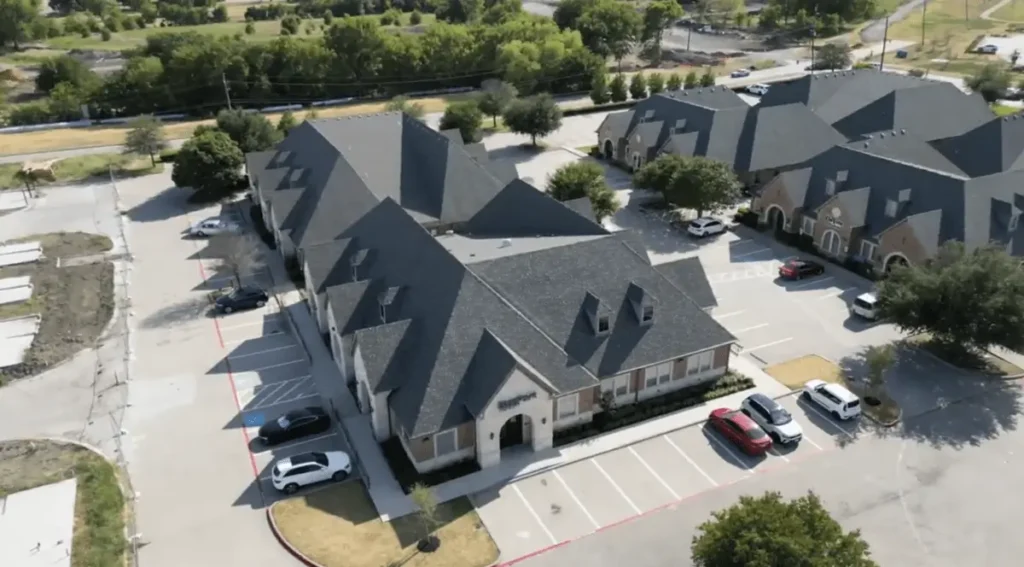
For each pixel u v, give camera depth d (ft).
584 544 131.13
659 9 549.95
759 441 150.51
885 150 254.88
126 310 211.20
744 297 215.10
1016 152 264.72
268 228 254.27
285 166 258.37
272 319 205.98
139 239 257.55
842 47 496.23
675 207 276.82
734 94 344.69
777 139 294.05
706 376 174.60
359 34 471.21
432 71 491.31
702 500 140.67
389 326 154.40
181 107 444.14
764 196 259.19
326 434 159.43
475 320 152.05
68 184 310.65
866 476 146.10
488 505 139.74
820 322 201.67
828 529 103.04
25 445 157.89
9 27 558.56
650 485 144.66
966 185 214.07
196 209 282.56
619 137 326.65
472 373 148.46
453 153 229.25
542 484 144.97
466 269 155.84
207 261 240.73
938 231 211.82
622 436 157.58
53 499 142.31
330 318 179.01
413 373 150.10
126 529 135.33
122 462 152.25
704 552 105.19
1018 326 165.68
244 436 159.74
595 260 170.50
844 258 232.94
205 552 130.41
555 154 347.36
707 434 158.61
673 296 171.83
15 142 366.22
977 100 321.32
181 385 177.27
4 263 239.09
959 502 139.54
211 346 193.26
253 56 456.86
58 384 178.91
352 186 221.87
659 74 452.76
